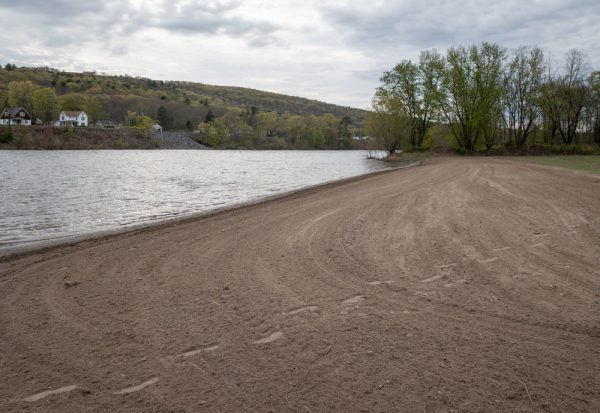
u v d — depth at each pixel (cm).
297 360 338
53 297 496
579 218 877
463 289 496
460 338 373
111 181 2361
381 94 5050
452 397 286
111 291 514
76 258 688
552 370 319
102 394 295
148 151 8912
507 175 1922
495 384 301
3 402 287
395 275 554
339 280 539
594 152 4469
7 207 1387
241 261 643
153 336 385
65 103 13188
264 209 1225
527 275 539
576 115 5066
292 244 743
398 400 283
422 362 332
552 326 394
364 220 946
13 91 11769
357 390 296
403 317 420
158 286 530
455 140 5312
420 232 801
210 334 388
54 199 1594
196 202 1531
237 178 2669
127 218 1188
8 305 470
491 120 4909
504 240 720
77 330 401
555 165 2692
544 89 4919
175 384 307
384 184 1819
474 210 1011
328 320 416
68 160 4781
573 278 523
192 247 747
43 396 294
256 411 274
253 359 341
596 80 4934
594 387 297
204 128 12281
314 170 3494
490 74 4591
